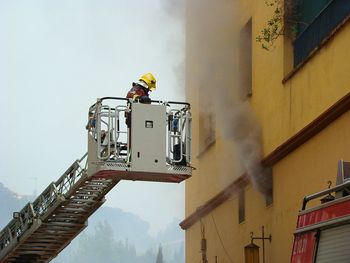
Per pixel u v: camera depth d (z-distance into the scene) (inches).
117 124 624.1
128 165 618.2
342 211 366.6
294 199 633.6
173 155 633.6
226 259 820.0
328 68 581.6
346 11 588.1
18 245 764.6
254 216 732.0
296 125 639.8
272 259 681.0
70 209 732.7
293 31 672.4
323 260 376.5
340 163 426.9
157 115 624.7
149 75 634.8
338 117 559.2
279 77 681.0
